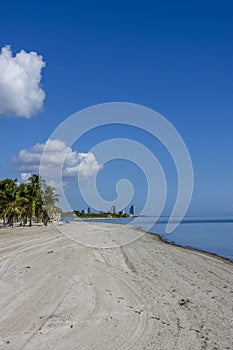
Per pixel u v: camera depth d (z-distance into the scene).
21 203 73.12
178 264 21.44
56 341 7.56
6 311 9.57
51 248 27.41
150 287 13.64
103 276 15.37
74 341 7.60
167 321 9.29
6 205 71.62
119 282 14.25
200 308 10.77
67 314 9.47
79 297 11.28
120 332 8.27
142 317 9.54
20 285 12.80
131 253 27.19
